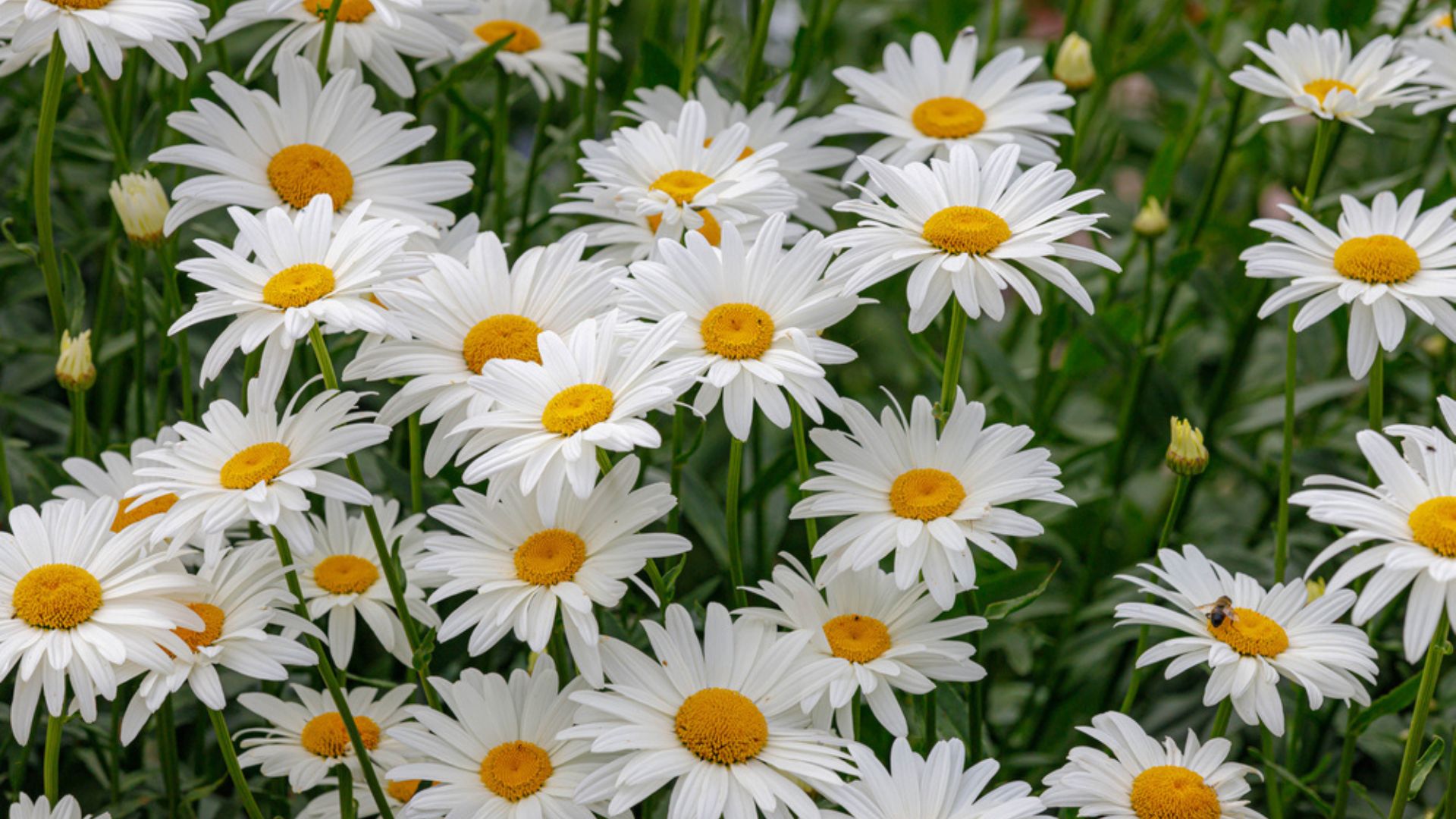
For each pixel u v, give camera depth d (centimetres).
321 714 139
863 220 138
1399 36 160
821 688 132
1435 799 150
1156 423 163
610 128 165
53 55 142
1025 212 136
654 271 135
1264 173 181
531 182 158
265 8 150
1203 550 156
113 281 156
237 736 140
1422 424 163
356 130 146
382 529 143
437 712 133
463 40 155
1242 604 136
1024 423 160
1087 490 163
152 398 161
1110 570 163
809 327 135
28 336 161
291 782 138
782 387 137
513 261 157
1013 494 134
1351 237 141
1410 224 141
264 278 135
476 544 134
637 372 132
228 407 134
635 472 134
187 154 142
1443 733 149
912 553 133
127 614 132
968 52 156
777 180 144
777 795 129
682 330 134
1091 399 175
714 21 183
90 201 168
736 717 130
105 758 147
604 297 138
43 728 143
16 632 131
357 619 152
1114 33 177
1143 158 200
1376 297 138
